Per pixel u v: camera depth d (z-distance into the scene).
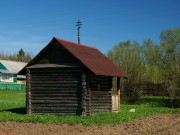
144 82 57.66
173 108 44.94
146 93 63.50
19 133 22.47
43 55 33.47
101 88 34.47
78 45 35.47
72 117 30.16
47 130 23.58
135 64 55.91
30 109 33.41
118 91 38.09
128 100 54.31
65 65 32.41
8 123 27.09
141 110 39.50
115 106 36.56
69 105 32.28
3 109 39.06
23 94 66.75
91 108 32.66
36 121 27.98
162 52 58.75
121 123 27.30
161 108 43.78
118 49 57.97
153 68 61.12
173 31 58.16
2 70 94.62
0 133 22.45
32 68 33.66
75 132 22.59
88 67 31.17
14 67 100.44
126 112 36.09
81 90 31.97
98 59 35.81
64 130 23.52
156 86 62.94
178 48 57.00
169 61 55.06
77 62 32.28
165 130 23.64
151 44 60.16
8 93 68.94
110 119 28.94
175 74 51.38
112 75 33.94
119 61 57.22
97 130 23.33
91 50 37.22
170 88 49.03
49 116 30.72
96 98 33.56
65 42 33.47
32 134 22.06
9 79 96.69
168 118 31.34
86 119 28.75
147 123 27.23
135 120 29.38
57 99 32.72
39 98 33.28
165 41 58.53
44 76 33.34
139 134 21.86
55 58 33.06
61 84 32.69
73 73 32.38
